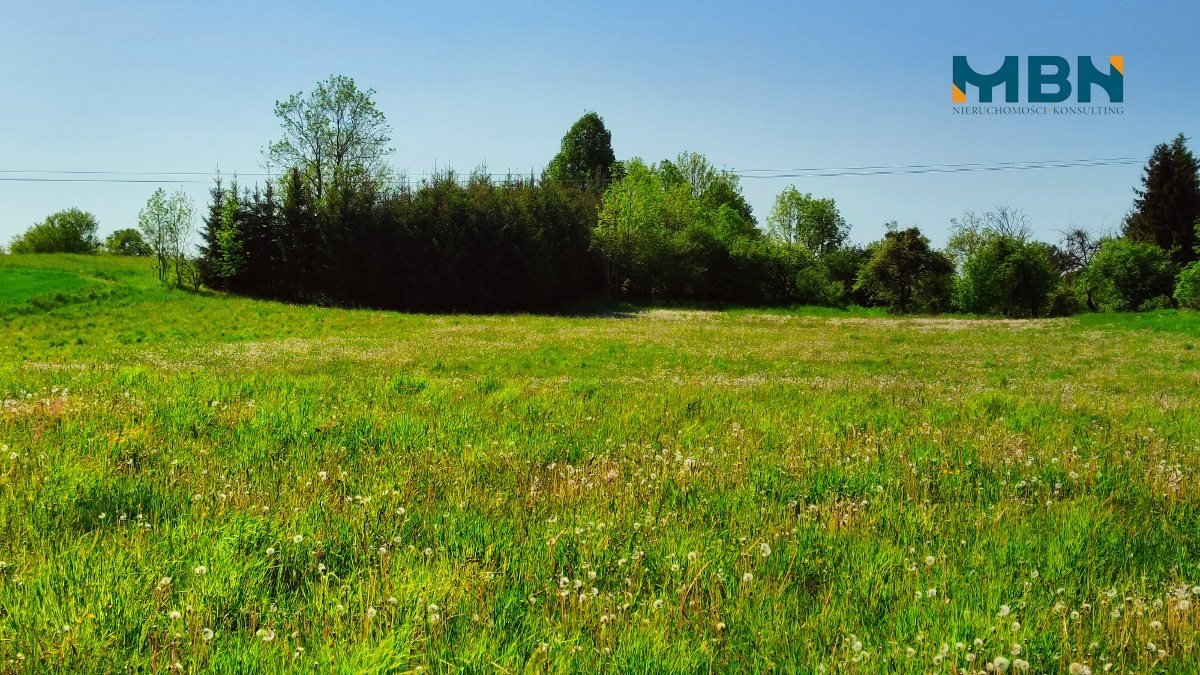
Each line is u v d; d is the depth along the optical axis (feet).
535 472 23.12
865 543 17.01
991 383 62.44
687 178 308.81
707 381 57.06
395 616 12.82
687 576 14.97
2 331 109.60
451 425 29.84
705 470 23.30
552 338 108.47
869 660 11.71
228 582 13.88
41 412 28.45
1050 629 12.86
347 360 77.46
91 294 144.56
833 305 228.84
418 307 188.75
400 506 18.83
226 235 181.57
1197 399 49.26
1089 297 202.08
